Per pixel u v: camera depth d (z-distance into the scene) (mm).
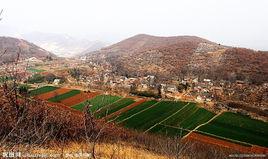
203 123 82062
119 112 84438
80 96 89875
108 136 26781
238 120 87188
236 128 80125
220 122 83938
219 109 97312
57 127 15789
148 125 76188
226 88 142625
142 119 80562
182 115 87938
